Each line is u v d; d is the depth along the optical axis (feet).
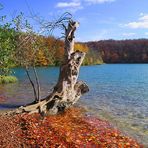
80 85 72.08
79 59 70.64
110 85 153.89
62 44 83.66
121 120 66.54
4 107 78.89
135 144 47.93
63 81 68.90
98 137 50.26
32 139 45.24
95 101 94.12
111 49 633.20
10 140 44.32
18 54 74.43
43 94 109.60
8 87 134.82
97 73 277.44
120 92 120.67
